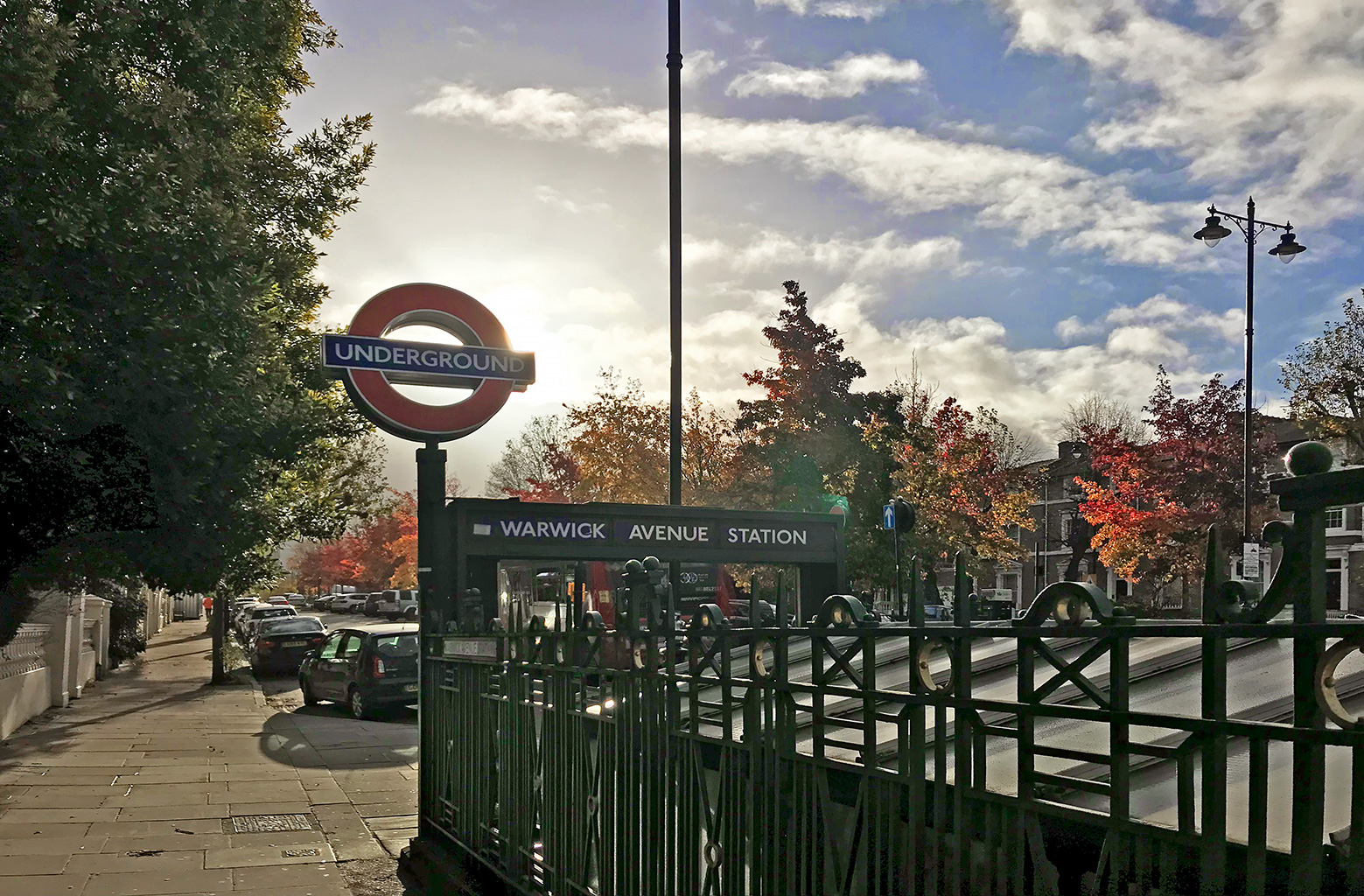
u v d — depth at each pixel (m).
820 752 3.15
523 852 5.59
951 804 2.68
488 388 8.41
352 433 16.73
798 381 23.89
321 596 98.12
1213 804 1.94
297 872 7.45
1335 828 2.06
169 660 34.41
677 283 12.93
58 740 14.49
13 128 8.27
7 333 8.77
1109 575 48.12
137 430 9.93
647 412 30.70
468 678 6.66
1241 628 1.88
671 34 13.08
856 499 22.78
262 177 15.08
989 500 33.50
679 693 4.16
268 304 13.80
